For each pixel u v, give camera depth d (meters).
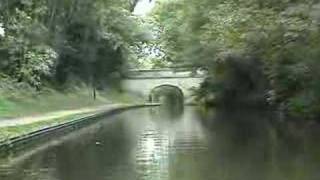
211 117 49.38
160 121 45.84
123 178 16.50
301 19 33.62
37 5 52.59
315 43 34.88
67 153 23.08
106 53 77.44
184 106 85.88
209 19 54.09
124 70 87.19
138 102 95.75
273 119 42.84
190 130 34.59
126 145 25.98
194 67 68.81
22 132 28.30
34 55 54.31
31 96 54.56
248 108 60.22
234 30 42.69
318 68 36.03
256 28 38.59
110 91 87.88
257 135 29.97
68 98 67.12
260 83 55.78
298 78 40.06
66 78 71.25
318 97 36.94
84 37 70.81
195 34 61.25
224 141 27.08
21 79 54.50
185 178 16.41
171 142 27.02
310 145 24.55
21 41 51.41
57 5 59.25
